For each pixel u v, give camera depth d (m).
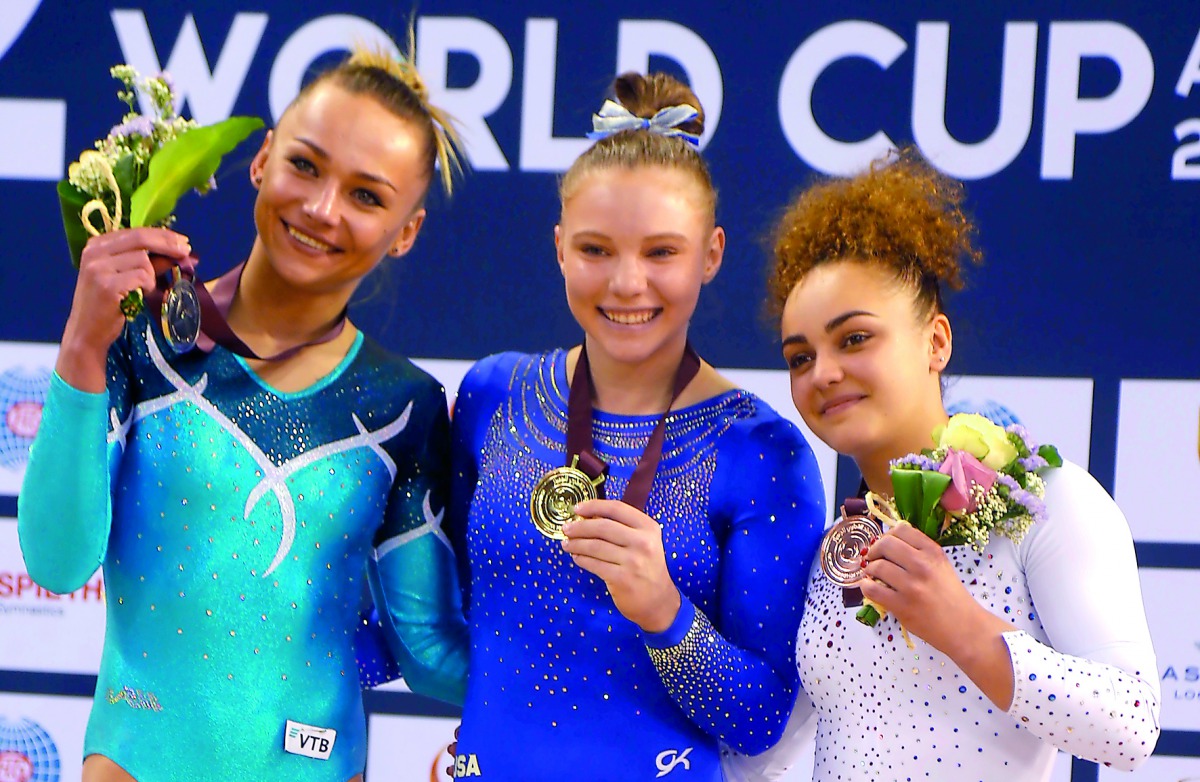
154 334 5.97
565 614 5.76
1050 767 5.54
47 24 10.16
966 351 9.45
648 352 5.80
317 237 5.90
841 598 5.60
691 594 5.79
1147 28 9.40
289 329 6.18
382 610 6.55
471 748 5.82
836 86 9.66
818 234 5.87
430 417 6.45
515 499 5.92
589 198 5.77
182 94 10.05
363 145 5.93
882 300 5.60
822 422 5.72
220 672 5.82
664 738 5.71
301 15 10.03
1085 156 9.43
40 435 5.49
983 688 4.96
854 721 5.51
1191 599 9.23
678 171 5.83
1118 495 9.34
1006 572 5.30
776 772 6.31
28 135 10.16
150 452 5.89
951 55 9.55
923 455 5.18
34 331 10.14
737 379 9.74
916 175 6.17
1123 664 5.02
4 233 10.16
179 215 10.04
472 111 9.91
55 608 10.02
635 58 9.82
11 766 9.95
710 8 9.77
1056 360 9.40
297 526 5.98
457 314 9.94
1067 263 9.42
